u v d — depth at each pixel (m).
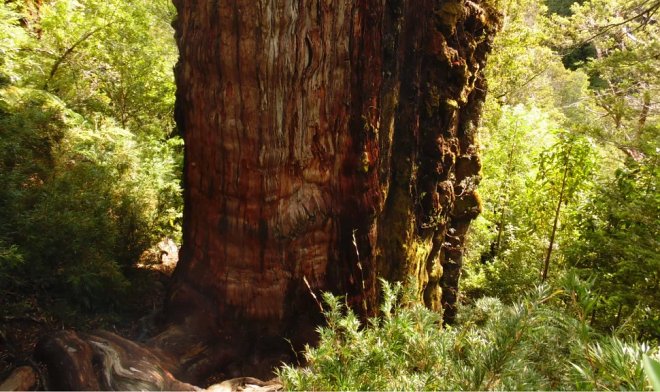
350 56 3.77
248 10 3.34
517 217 9.08
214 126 3.68
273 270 3.88
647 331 4.70
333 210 4.02
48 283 3.71
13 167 3.86
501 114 11.17
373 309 4.41
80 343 2.97
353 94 3.89
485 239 8.97
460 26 5.40
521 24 13.01
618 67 8.73
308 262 3.97
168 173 5.50
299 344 4.00
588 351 2.12
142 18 7.07
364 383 2.37
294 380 2.46
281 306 3.96
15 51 5.18
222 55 3.47
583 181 7.50
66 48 6.54
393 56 4.50
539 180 8.73
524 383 2.06
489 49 6.18
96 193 4.29
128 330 4.15
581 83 19.19
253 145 3.62
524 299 2.40
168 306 4.17
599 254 5.72
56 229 3.67
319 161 3.86
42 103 4.70
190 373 3.71
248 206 3.77
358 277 4.23
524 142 10.03
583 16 12.59
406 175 4.95
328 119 3.80
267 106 3.54
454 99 5.46
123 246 4.66
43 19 6.42
